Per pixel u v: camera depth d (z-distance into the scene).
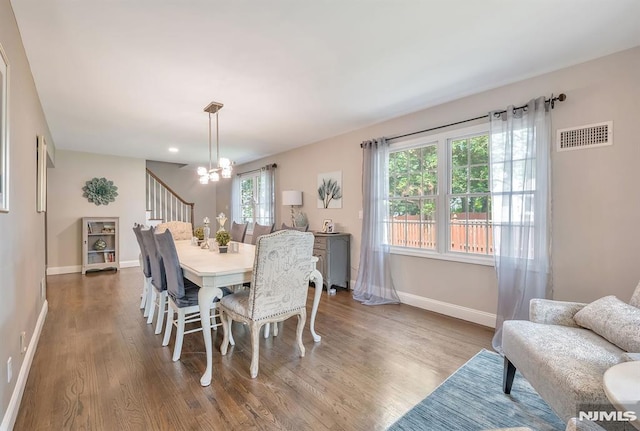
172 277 2.49
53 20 1.91
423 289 3.69
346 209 4.68
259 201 6.75
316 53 2.35
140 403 1.84
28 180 2.42
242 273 2.28
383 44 2.23
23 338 2.06
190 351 2.55
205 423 1.68
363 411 1.79
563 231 2.61
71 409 1.78
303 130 4.50
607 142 2.40
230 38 2.13
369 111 3.69
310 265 2.43
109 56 2.34
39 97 3.09
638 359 1.26
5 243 1.64
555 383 1.39
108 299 4.02
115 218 5.93
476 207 3.28
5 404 1.59
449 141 3.47
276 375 2.17
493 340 2.66
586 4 1.81
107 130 4.36
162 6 1.79
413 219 3.87
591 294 2.48
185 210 7.85
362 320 3.29
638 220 2.28
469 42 2.21
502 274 2.84
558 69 2.63
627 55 2.31
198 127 4.26
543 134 2.65
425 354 2.50
